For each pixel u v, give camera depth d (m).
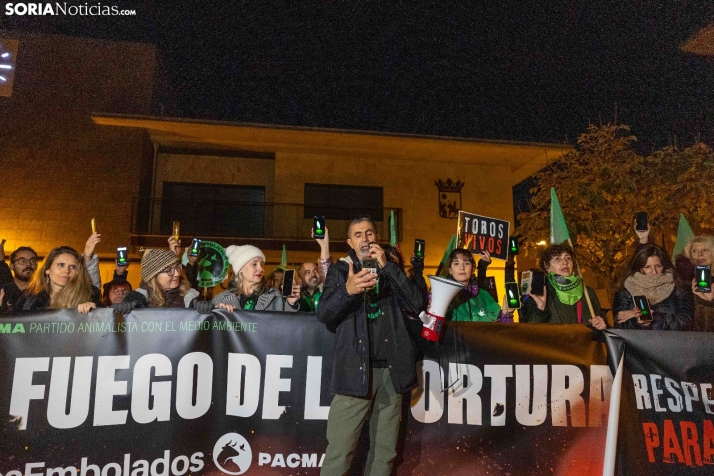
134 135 15.23
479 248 5.00
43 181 14.66
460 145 15.76
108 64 15.67
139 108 15.53
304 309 5.54
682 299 4.37
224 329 3.55
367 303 3.34
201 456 3.39
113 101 15.46
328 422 3.26
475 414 3.64
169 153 16.62
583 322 4.46
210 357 3.51
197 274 5.32
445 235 16.38
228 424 3.46
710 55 13.75
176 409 3.41
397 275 3.24
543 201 12.49
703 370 3.73
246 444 3.45
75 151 14.94
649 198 11.60
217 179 16.69
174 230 5.17
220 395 3.48
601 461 3.66
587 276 15.73
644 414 3.66
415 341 3.63
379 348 3.28
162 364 3.44
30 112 14.98
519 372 3.72
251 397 3.50
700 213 11.27
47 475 3.20
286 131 15.17
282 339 3.59
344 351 3.22
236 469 3.42
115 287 5.26
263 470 3.44
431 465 3.55
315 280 5.80
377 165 16.59
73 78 15.38
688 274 4.86
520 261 17.91
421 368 3.65
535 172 17.33
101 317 3.42
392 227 4.89
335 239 16.05
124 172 15.02
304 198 16.27
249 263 4.41
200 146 16.44
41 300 3.83
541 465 3.62
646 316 3.84
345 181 16.39
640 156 11.83
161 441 3.36
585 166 12.08
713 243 4.71
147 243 15.01
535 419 3.67
